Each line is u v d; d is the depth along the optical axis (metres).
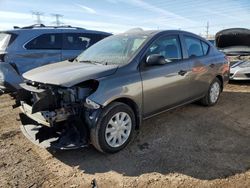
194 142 3.96
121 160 3.48
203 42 5.36
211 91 5.55
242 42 8.97
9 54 5.92
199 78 5.02
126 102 3.79
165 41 4.42
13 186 2.95
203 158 3.48
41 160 3.50
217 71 5.54
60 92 3.38
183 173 3.15
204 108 5.55
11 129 4.53
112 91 3.46
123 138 3.71
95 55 4.39
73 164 3.40
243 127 4.53
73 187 2.94
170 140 4.03
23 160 3.50
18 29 6.36
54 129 3.41
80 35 7.16
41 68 4.11
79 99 3.39
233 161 3.39
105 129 3.44
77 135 3.35
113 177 3.11
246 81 8.11
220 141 3.98
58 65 4.15
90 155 3.61
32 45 6.28
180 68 4.52
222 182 2.96
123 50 4.18
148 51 4.07
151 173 3.17
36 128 3.78
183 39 4.79
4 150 3.77
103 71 3.54
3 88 5.77
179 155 3.57
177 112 5.27
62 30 6.84
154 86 4.03
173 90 4.42
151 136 4.18
